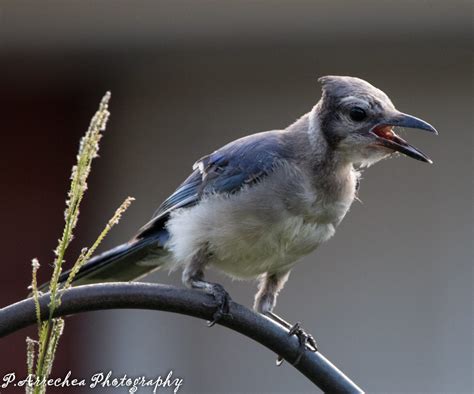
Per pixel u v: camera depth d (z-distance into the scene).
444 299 12.96
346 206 8.48
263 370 13.09
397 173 13.07
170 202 8.84
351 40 12.38
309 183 8.24
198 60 12.63
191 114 12.95
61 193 13.11
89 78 12.77
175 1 11.89
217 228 8.22
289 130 8.60
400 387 12.94
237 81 12.83
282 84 12.78
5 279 13.09
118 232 12.83
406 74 12.70
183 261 8.36
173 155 12.96
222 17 12.01
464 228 12.98
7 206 13.09
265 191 8.17
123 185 12.89
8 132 13.00
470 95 12.72
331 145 8.29
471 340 12.87
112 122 12.92
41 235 13.12
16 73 12.59
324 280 13.11
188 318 13.09
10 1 11.86
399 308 13.01
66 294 6.55
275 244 8.25
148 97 12.91
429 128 8.17
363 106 8.21
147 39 12.27
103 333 12.98
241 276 8.62
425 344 12.96
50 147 13.05
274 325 7.25
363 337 13.04
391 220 13.07
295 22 12.10
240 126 12.89
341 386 7.21
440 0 11.91
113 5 11.91
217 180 8.40
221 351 13.12
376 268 13.07
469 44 12.44
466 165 12.90
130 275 8.90
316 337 13.06
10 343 12.83
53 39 12.22
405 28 12.22
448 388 12.85
